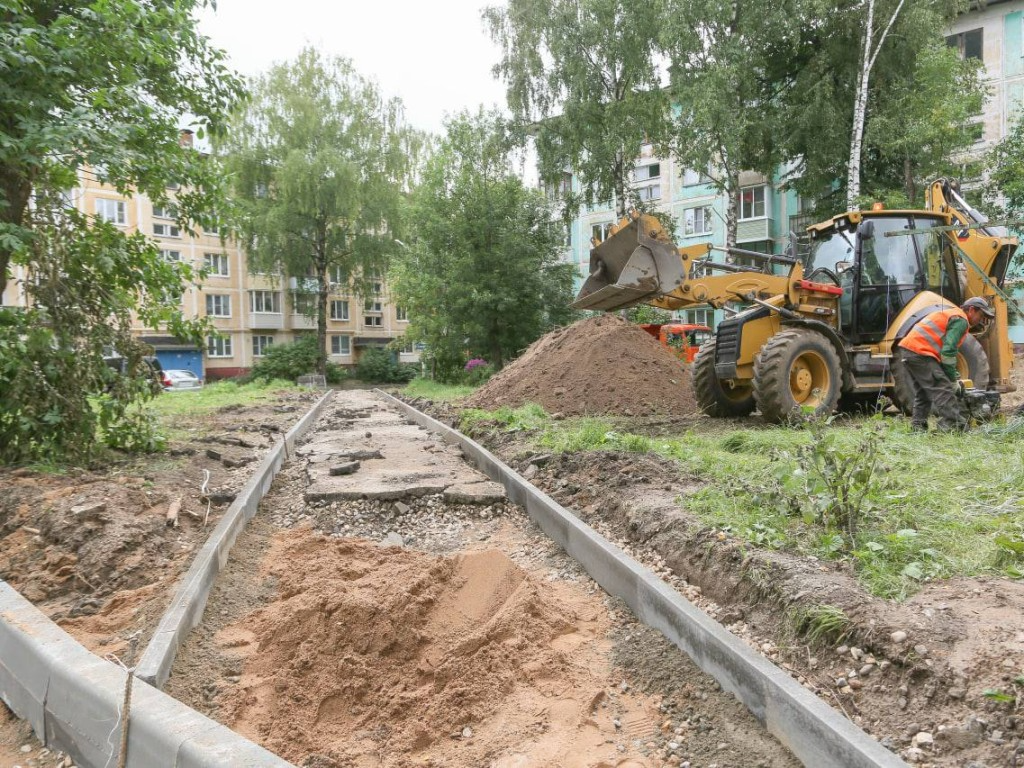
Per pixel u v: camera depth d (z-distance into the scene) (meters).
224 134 8.46
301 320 48.44
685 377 11.90
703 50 21.06
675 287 9.24
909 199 19.27
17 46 6.30
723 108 19.61
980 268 8.86
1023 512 4.10
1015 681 2.41
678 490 5.19
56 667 2.88
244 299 45.97
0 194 6.48
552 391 11.34
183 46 7.57
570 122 22.77
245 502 5.68
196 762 2.14
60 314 6.91
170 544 4.76
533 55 23.41
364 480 6.75
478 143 24.73
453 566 4.31
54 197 7.21
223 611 4.01
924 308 8.63
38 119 6.45
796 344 8.48
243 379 37.94
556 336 13.39
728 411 9.89
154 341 42.66
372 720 3.04
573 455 6.73
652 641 3.49
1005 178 18.38
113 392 7.25
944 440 6.20
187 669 3.29
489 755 2.73
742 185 30.95
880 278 9.28
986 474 4.97
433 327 25.19
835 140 20.94
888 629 2.82
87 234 7.48
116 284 7.67
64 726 2.75
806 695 2.56
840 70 21.80
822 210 24.22
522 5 23.30
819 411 8.49
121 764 2.38
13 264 7.43
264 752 2.15
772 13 20.05
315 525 5.77
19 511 5.05
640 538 4.59
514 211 24.47
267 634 3.61
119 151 6.52
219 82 8.15
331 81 36.31
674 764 2.61
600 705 3.04
